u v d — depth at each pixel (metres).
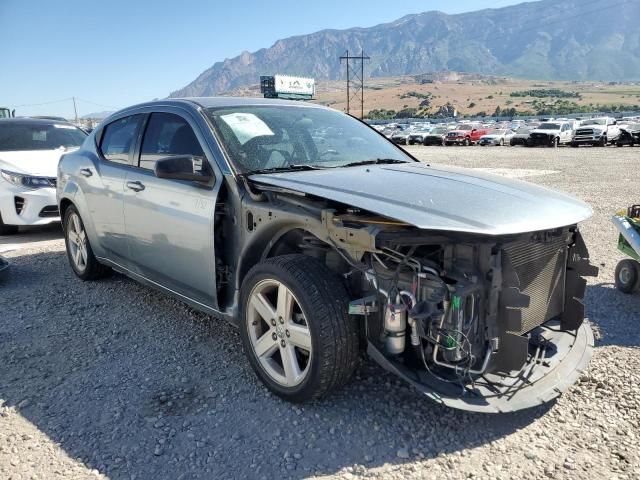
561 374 3.12
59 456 2.79
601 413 3.10
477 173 3.71
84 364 3.78
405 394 3.30
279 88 76.38
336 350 2.91
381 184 3.15
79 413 3.18
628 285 5.11
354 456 2.76
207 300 3.71
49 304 4.94
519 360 2.73
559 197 3.37
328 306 2.92
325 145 4.05
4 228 7.89
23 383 3.53
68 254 5.71
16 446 2.87
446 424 3.02
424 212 2.74
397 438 2.89
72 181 5.21
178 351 3.95
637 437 2.88
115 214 4.52
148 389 3.43
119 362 3.80
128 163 4.44
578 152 29.16
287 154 3.78
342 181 3.20
